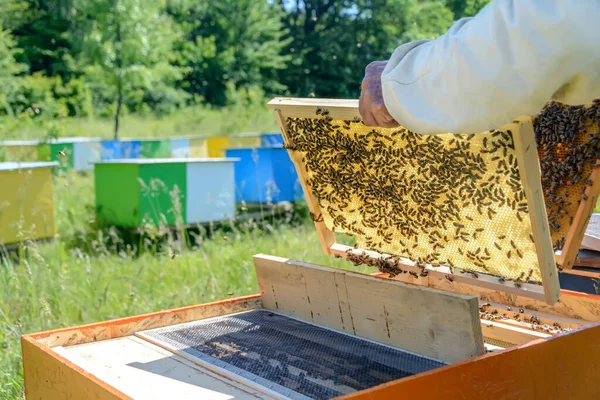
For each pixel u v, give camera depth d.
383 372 1.65
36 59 25.27
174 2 29.81
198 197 6.85
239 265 5.03
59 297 4.14
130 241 6.52
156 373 1.72
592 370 1.65
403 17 28.31
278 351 1.86
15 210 5.96
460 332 1.64
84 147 13.18
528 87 1.18
